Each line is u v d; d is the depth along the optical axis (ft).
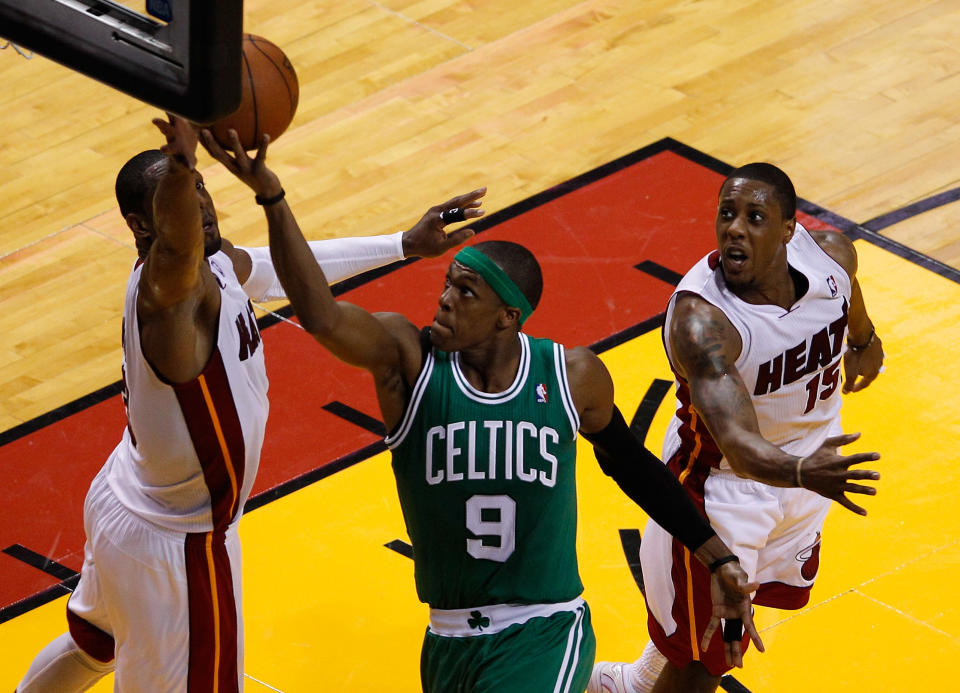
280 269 44.19
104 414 79.46
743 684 60.23
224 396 47.29
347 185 97.14
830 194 93.09
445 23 114.73
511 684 46.29
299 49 112.06
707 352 50.57
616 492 71.77
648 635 63.41
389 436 47.14
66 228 95.30
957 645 62.03
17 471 75.25
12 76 111.86
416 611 65.46
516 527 46.78
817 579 65.82
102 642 52.13
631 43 110.11
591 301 84.84
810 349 52.95
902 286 85.10
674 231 90.48
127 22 28.45
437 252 53.36
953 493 70.44
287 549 69.05
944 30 109.50
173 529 48.88
